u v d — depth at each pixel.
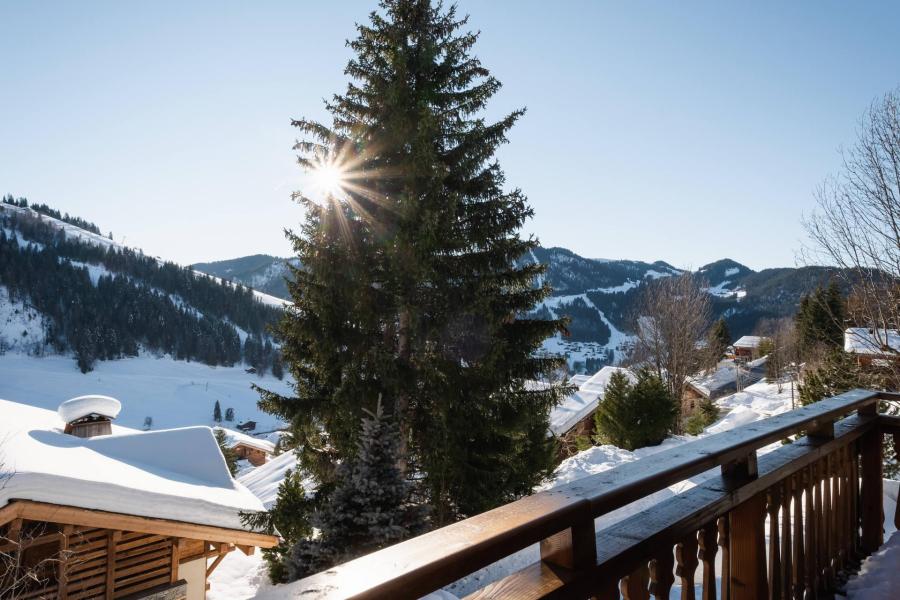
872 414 3.16
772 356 40.09
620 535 1.40
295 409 8.27
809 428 2.31
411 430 8.76
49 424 10.04
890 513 4.12
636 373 20.61
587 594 1.16
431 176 8.43
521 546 0.98
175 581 7.19
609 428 16.41
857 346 12.51
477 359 8.48
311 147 8.85
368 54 9.63
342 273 8.28
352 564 0.80
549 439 11.84
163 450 9.23
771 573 2.10
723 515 1.85
